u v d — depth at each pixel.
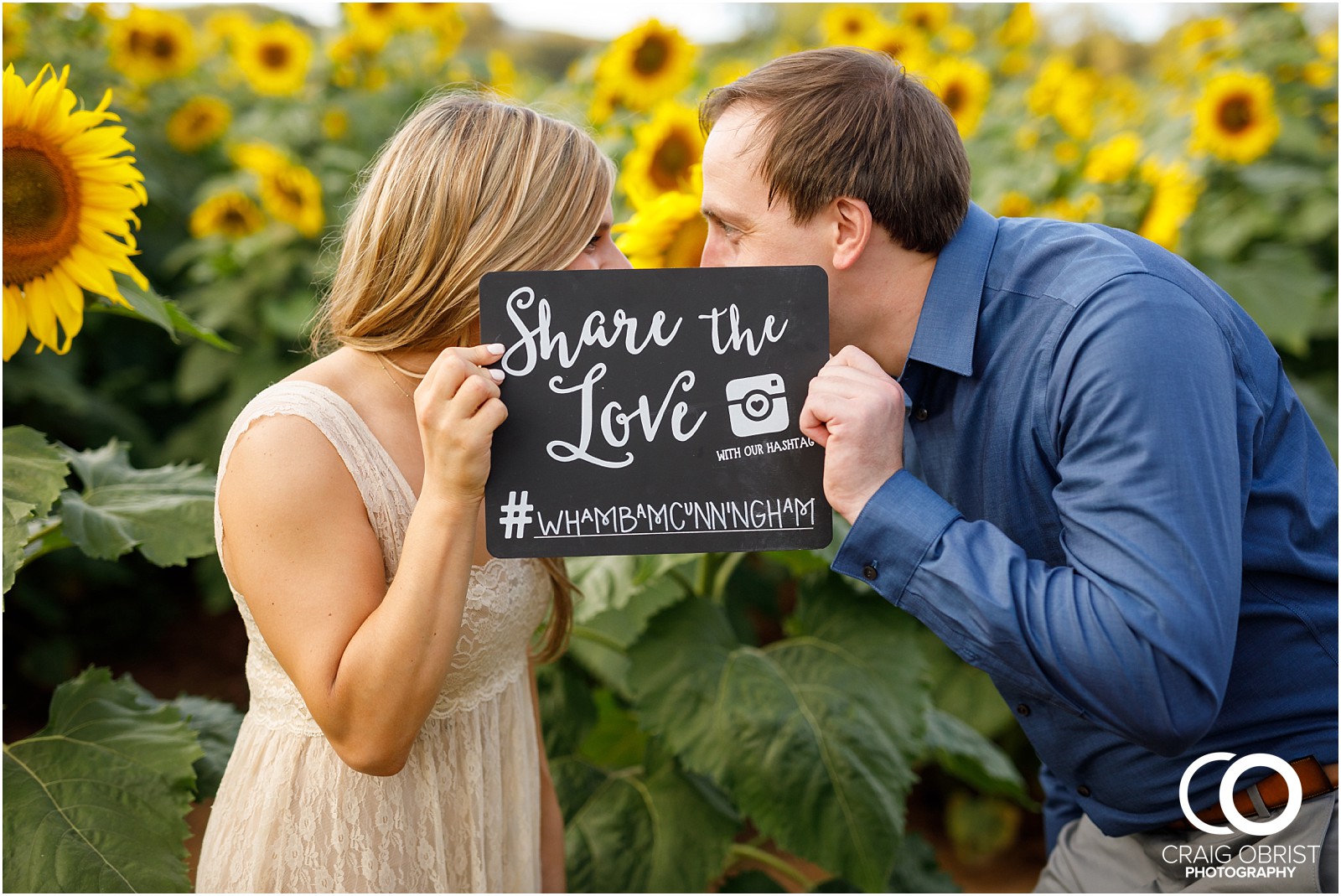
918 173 1.35
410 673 1.19
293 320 3.96
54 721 1.64
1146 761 1.46
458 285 1.32
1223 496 1.18
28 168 1.60
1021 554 1.23
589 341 1.28
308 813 1.37
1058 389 1.28
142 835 1.52
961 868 3.20
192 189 4.54
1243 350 1.36
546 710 2.28
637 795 2.13
